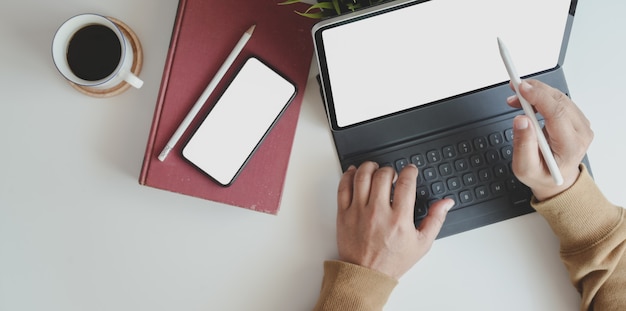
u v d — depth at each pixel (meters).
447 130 0.64
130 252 0.66
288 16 0.63
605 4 0.67
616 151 0.67
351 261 0.62
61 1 0.65
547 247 0.67
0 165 0.65
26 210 0.66
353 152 0.64
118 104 0.66
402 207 0.60
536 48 0.61
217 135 0.63
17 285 0.66
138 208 0.66
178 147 0.63
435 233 0.61
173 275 0.66
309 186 0.67
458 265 0.67
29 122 0.65
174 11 0.66
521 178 0.59
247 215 0.67
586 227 0.61
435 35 0.57
